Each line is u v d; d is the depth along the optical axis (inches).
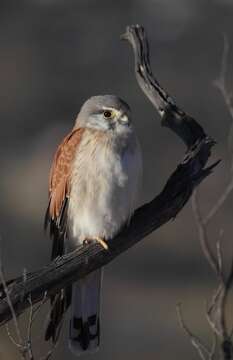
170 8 1246.9
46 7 1242.6
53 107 1189.7
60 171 319.3
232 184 246.8
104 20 1241.4
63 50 1224.8
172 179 295.0
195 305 700.7
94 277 310.3
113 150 306.8
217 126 1033.5
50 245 757.3
